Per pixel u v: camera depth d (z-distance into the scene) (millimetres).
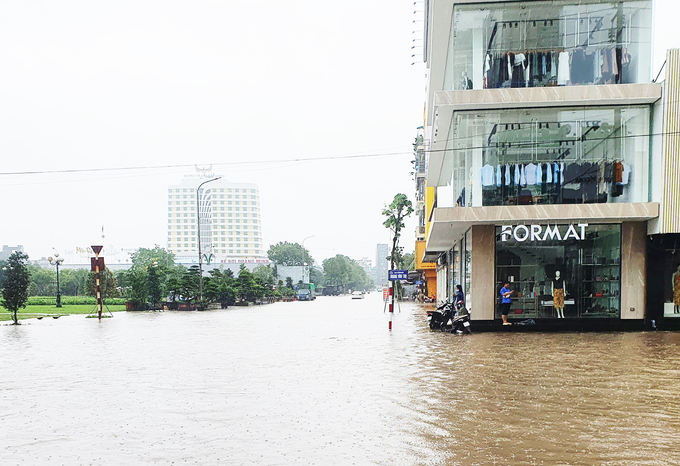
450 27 20922
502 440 6305
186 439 6578
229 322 28438
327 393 9141
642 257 19344
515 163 19312
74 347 17297
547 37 19266
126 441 6543
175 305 45125
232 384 10141
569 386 9289
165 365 12789
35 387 10297
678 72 17969
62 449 6285
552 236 19500
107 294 60062
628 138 19047
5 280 29547
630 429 6695
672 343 15219
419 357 13180
